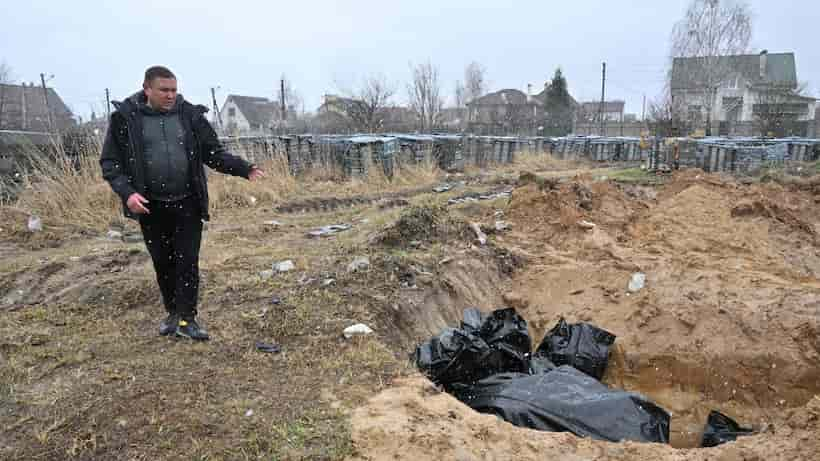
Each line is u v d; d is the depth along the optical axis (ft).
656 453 11.64
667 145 64.64
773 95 129.59
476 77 157.07
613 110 240.94
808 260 30.04
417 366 15.66
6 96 119.34
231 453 10.43
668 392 19.44
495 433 11.69
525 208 32.91
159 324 16.33
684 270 23.41
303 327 16.05
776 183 45.98
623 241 30.37
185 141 14.20
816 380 17.80
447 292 21.07
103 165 13.73
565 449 11.54
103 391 12.32
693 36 115.44
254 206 38.32
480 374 16.03
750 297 20.84
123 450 10.45
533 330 22.53
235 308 17.39
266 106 204.44
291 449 10.59
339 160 54.54
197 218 14.88
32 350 14.33
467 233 26.55
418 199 41.04
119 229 30.78
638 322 20.84
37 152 35.53
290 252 23.77
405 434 11.09
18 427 11.06
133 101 13.89
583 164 88.22
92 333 15.66
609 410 13.65
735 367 18.81
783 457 11.41
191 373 13.32
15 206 30.86
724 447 11.93
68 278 20.31
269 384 13.00
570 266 24.76
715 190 40.63
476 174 65.10
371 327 16.55
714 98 125.90
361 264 20.70
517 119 142.92
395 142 57.36
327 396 12.55
